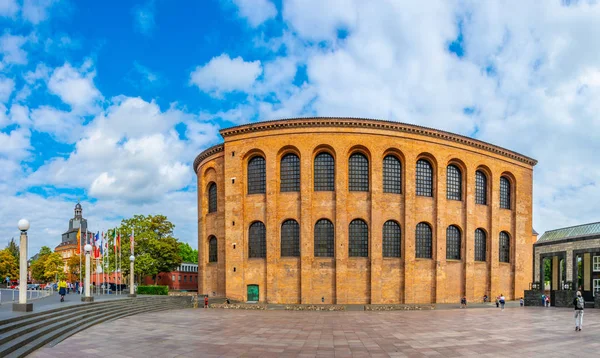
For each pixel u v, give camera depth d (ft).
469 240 153.99
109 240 200.54
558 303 138.41
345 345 59.57
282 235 142.61
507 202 171.53
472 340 64.08
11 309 72.02
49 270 328.70
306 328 78.38
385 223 143.43
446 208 151.33
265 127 144.87
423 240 147.64
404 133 145.69
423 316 103.86
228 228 147.02
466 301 148.77
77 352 51.19
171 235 213.87
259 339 64.28
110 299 108.58
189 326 79.20
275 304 131.64
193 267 299.17
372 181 141.59
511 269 167.22
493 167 163.94
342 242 137.49
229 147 150.30
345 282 136.05
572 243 149.89
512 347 57.88
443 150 151.84
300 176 141.49
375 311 119.24
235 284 143.33
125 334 67.05
